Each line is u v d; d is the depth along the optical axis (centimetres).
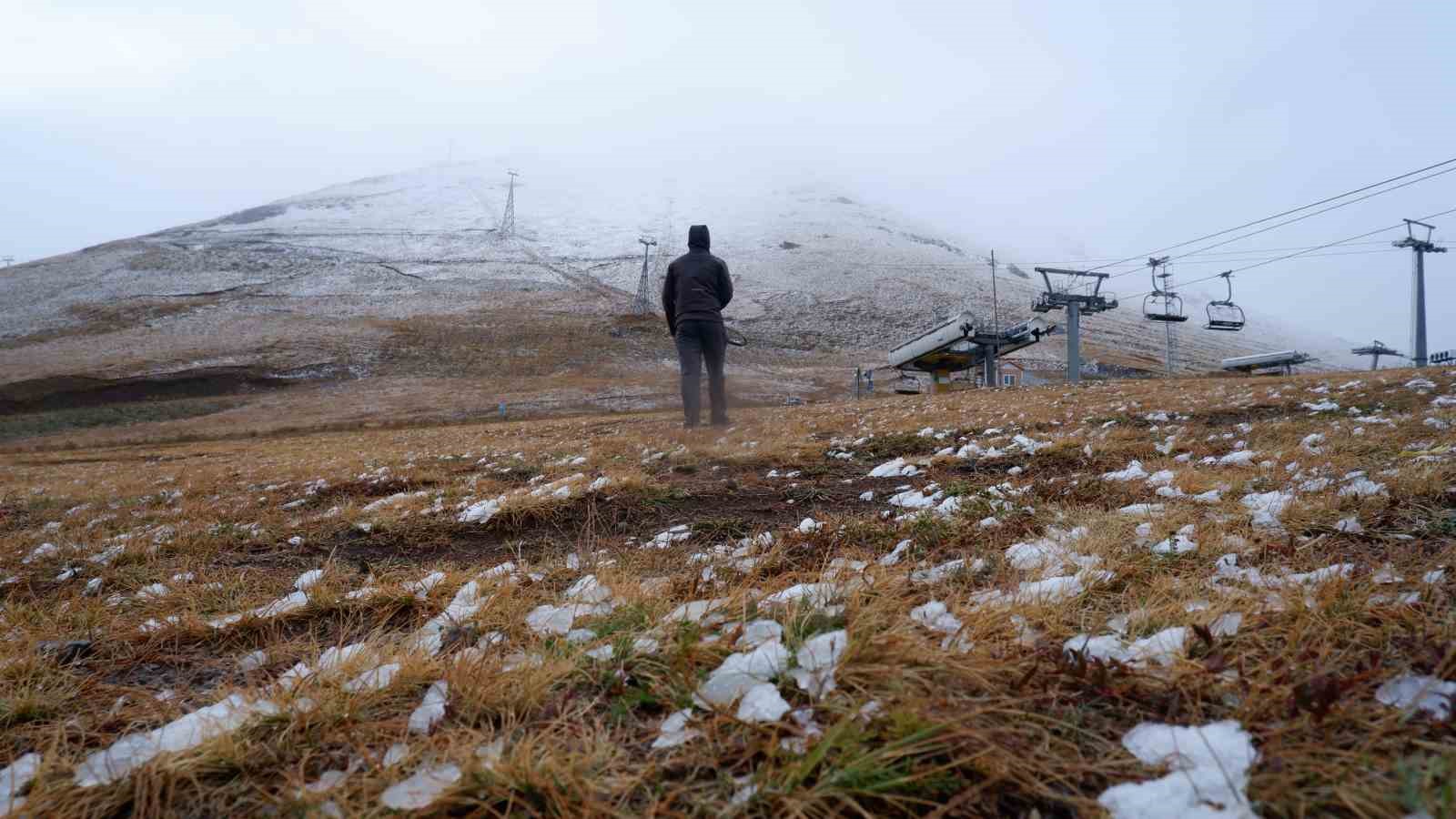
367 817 133
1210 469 434
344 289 13162
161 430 6200
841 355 10744
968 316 4391
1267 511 307
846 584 238
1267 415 785
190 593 326
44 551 500
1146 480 411
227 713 179
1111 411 929
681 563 322
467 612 261
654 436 988
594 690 183
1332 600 192
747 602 235
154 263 14262
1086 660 170
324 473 980
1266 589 214
